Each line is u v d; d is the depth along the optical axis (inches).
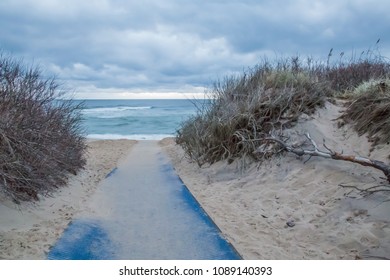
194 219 189.8
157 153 447.8
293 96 294.7
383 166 179.6
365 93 261.6
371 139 226.2
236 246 155.6
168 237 166.7
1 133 177.3
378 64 370.3
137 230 175.6
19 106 197.3
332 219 171.8
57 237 158.4
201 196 236.2
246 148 278.8
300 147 246.5
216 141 308.2
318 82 316.2
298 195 206.2
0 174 171.0
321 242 157.5
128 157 414.9
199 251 151.6
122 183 275.7
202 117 353.7
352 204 175.2
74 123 294.2
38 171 198.7
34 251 142.9
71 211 196.7
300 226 173.6
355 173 201.3
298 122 275.7
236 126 294.8
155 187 262.1
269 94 305.4
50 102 237.0
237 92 339.9
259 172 255.4
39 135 206.4
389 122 219.3
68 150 262.4
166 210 206.5
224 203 218.5
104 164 355.9
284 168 244.2
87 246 154.8
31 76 216.4
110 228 178.1
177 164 354.0
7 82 201.0
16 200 179.3
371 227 154.8
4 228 156.6
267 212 197.5
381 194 172.4
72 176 261.3
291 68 357.7
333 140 246.8
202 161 316.8
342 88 346.6
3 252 138.6
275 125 282.2
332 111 284.4
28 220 170.6
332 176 209.9
